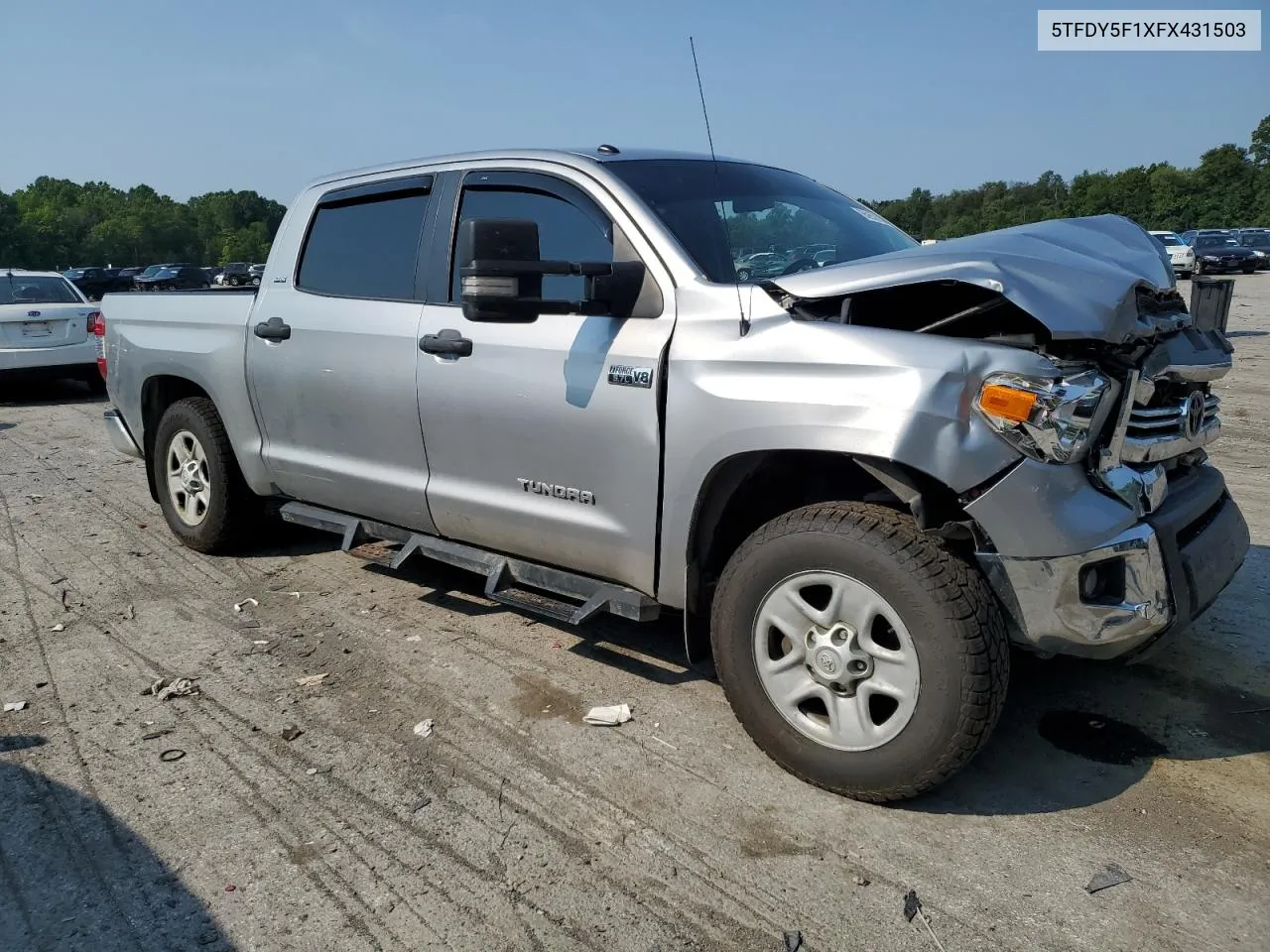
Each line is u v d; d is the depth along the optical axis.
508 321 3.16
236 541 5.36
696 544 3.27
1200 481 3.28
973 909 2.48
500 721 3.52
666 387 3.19
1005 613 2.75
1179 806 2.90
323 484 4.57
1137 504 2.80
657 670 3.91
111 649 4.23
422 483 4.07
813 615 2.91
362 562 5.34
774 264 3.52
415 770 3.21
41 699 3.76
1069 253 2.94
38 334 11.58
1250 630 4.08
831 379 2.82
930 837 2.78
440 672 3.92
